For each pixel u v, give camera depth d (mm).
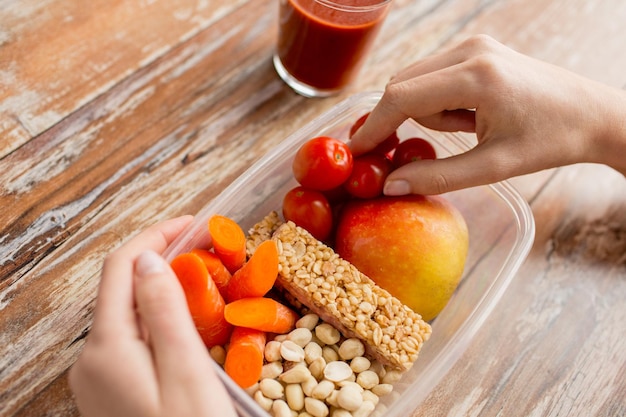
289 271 349
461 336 339
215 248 342
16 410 335
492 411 373
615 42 507
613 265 426
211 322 323
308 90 449
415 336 347
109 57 432
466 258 409
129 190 399
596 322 405
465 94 341
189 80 438
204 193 409
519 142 348
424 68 368
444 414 367
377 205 372
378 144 382
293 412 333
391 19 485
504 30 497
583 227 434
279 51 443
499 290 357
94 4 444
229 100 438
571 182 448
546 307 405
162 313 273
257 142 429
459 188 355
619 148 385
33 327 354
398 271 359
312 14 395
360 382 344
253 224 399
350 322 344
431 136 417
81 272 372
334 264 355
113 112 417
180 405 267
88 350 276
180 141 419
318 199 371
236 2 471
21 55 419
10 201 381
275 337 349
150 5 455
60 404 340
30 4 433
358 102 394
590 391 386
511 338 393
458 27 492
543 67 369
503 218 413
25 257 369
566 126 360
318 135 389
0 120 399
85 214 387
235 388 308
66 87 417
